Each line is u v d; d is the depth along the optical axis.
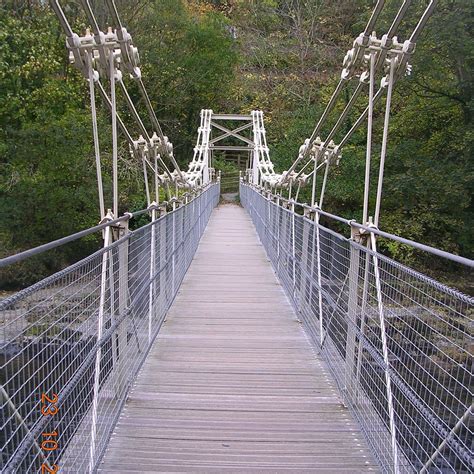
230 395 2.97
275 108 22.52
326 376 3.31
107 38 2.93
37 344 1.54
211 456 2.29
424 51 11.84
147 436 2.47
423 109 13.23
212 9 26.14
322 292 3.55
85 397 2.09
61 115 12.96
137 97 18.72
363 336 2.58
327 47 22.44
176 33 20.81
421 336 1.86
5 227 11.84
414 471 2.02
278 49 23.30
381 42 3.05
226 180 25.48
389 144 14.26
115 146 2.95
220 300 5.32
